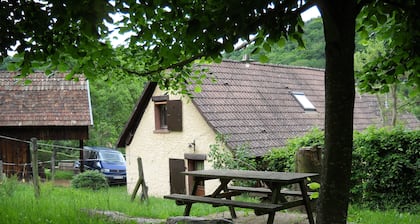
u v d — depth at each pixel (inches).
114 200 423.2
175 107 732.7
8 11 195.0
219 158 584.1
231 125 668.7
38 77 924.6
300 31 210.2
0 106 844.0
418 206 398.9
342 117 186.1
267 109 755.4
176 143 741.3
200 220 271.9
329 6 180.9
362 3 187.5
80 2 163.6
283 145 677.3
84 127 858.1
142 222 300.7
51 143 1233.4
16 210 298.8
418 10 219.5
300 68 962.1
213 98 704.4
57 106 863.7
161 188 774.5
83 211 305.7
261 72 855.7
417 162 399.2
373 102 983.6
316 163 375.9
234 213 343.6
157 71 303.3
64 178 941.2
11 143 823.7
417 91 281.7
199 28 185.2
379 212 378.0
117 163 1034.7
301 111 810.8
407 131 417.4
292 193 320.2
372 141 427.2
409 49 262.2
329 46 185.2
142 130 812.6
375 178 426.9
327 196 188.7
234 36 189.3
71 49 215.6
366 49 649.0
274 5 189.2
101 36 205.2
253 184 543.5
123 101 1363.2
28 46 208.4
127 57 303.4
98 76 315.3
